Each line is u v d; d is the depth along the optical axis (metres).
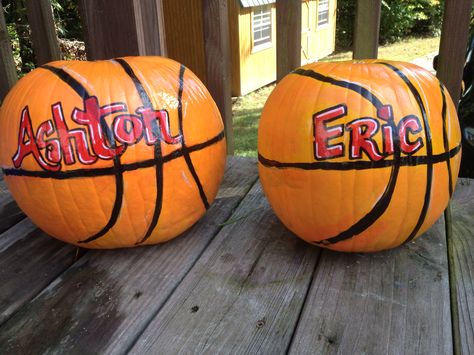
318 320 1.23
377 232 1.40
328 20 9.77
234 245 1.58
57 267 1.51
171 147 1.43
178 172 1.46
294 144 1.38
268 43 7.50
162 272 1.46
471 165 2.32
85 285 1.41
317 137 1.34
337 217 1.39
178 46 6.57
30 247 1.62
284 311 1.27
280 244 1.59
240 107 6.41
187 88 1.52
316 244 1.52
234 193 1.95
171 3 6.35
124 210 1.43
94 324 1.26
